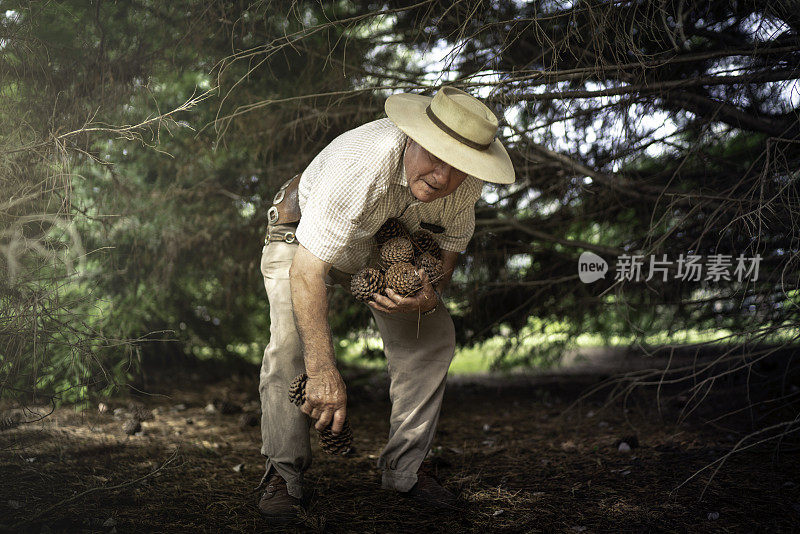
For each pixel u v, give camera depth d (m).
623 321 4.97
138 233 4.37
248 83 4.04
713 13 3.32
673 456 3.41
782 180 2.90
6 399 2.94
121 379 4.10
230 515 2.47
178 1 3.65
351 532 2.36
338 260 2.44
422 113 2.19
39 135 2.85
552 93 3.23
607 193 4.09
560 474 3.15
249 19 3.75
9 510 2.32
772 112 3.41
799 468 3.10
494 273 4.82
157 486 2.76
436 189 2.15
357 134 2.21
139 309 4.65
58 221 2.51
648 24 2.86
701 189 3.65
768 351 3.12
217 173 4.60
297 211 2.42
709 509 2.63
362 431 4.22
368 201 2.14
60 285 2.73
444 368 2.65
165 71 3.81
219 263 4.87
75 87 3.21
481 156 2.09
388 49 4.05
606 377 5.81
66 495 2.53
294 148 4.50
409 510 2.58
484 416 4.75
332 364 2.14
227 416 4.45
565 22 3.25
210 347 6.01
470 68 3.47
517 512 2.60
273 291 2.40
